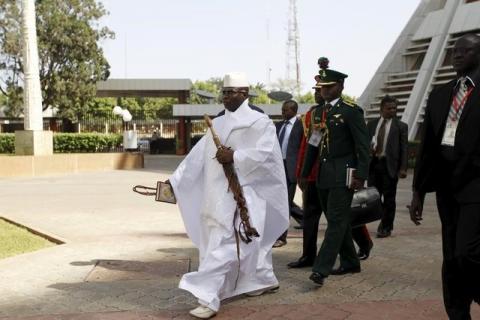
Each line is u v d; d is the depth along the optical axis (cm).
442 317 461
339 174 543
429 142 410
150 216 1039
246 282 499
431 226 924
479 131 382
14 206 1177
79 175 2014
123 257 691
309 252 631
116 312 478
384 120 824
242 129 500
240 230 480
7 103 3712
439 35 2438
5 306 496
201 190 527
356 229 659
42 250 729
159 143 3956
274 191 515
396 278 586
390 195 816
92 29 3659
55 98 3659
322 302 504
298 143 781
